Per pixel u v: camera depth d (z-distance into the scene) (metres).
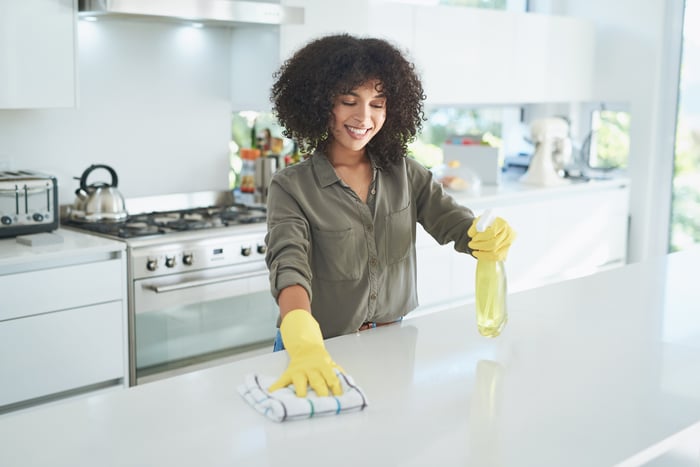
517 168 5.01
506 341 1.77
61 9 2.94
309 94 1.79
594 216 4.75
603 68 5.09
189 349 3.10
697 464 1.49
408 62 1.84
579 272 4.72
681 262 2.69
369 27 3.76
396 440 1.24
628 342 1.77
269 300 3.31
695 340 1.79
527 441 1.25
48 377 2.71
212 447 1.21
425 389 1.46
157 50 3.58
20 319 2.63
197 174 3.79
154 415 1.34
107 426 1.29
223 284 3.14
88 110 3.40
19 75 2.87
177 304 3.03
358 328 1.89
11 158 3.21
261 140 3.99
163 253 2.96
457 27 4.19
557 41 4.79
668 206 5.01
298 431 1.27
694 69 4.84
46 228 2.95
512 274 4.31
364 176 1.91
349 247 1.84
